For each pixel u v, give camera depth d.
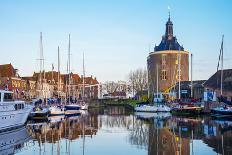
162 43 136.25
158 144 36.78
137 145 36.56
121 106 143.25
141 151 33.22
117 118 72.38
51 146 36.56
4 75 105.06
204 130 47.47
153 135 43.81
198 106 77.81
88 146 36.41
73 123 61.12
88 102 131.75
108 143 38.16
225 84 87.50
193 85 108.25
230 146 34.88
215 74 94.62
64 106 83.31
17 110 50.78
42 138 42.19
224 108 66.50
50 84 137.25
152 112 88.31
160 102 110.75
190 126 53.00
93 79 186.25
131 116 78.00
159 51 131.88
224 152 31.91
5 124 47.09
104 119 70.12
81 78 173.25
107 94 192.12
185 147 34.69
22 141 39.78
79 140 40.53
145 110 90.19
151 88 133.38
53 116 76.62
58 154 32.44
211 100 81.38
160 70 131.00
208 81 95.62
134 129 51.00
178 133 44.91
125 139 40.97
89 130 50.28
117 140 40.25
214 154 31.14
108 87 193.38
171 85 125.25
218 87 87.62
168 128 50.84
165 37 136.75
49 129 51.47
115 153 32.53
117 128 52.59
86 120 67.56
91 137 43.00
